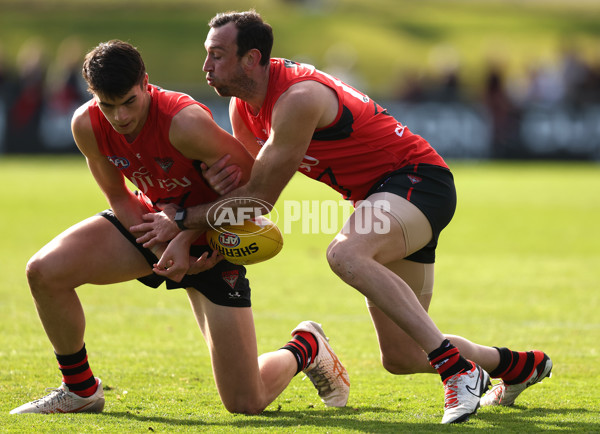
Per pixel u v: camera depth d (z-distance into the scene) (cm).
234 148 1481
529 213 4791
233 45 1419
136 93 1376
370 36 12825
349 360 1939
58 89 7450
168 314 2400
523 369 1518
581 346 2044
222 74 1435
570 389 1664
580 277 2986
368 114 1488
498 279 2952
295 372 1544
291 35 12319
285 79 1443
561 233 4084
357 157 1492
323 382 1570
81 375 1466
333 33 12569
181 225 1474
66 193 5388
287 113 1416
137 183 1541
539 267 3189
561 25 14388
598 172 6950
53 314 1442
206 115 1456
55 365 1812
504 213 4788
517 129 7312
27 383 1670
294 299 2633
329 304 2566
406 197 1451
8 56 11138
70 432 1303
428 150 1522
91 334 2144
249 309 1496
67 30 12044
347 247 1398
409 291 1398
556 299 2620
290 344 1555
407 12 14950
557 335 2159
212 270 1488
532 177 6606
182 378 1741
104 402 1516
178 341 2088
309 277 3011
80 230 1494
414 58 12181
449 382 1384
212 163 1466
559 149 7356
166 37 12050
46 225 4106
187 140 1429
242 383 1460
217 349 1459
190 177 1505
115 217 1534
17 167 6869
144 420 1398
